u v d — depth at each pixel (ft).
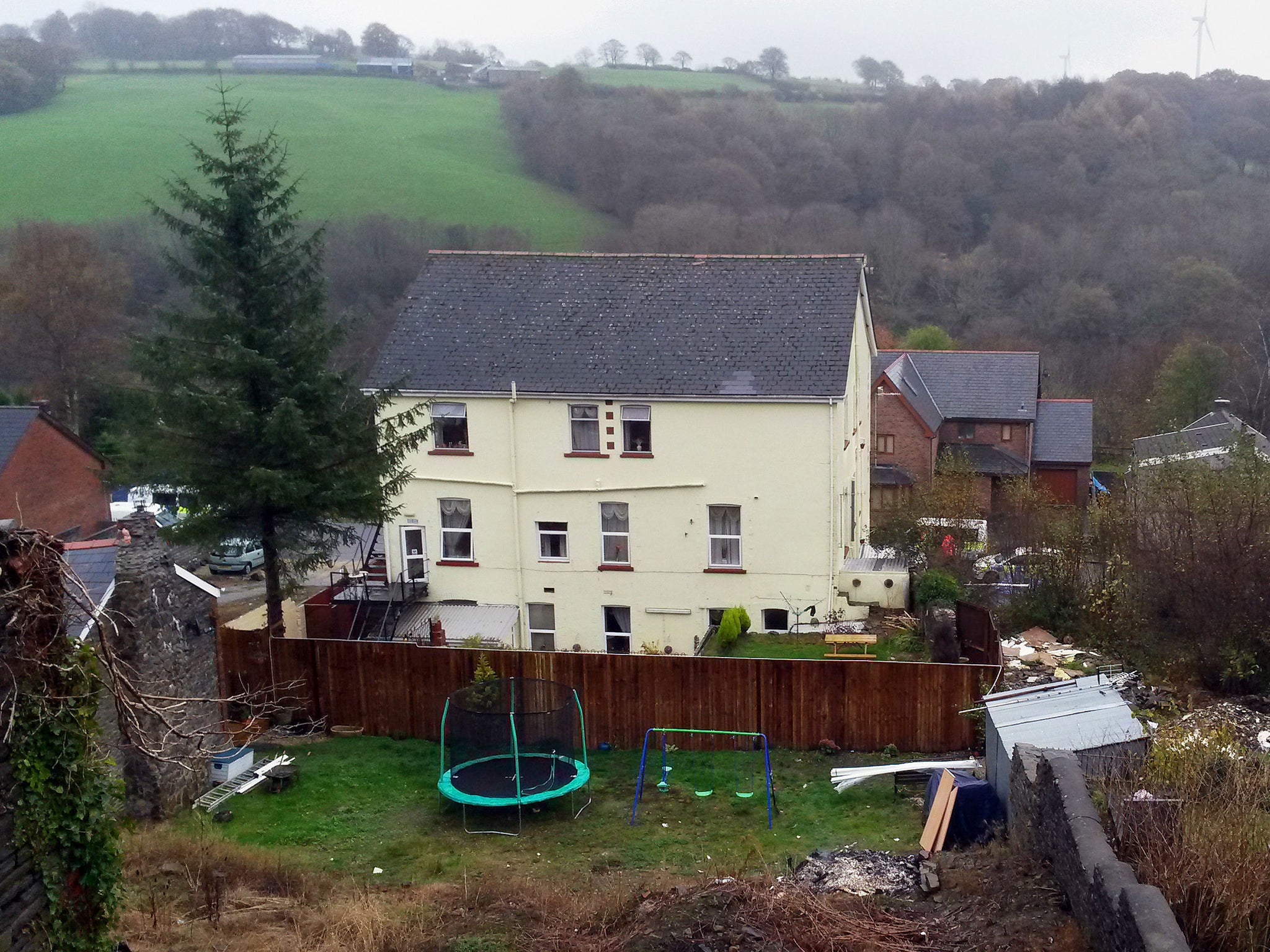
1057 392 206.59
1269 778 37.24
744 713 65.46
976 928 35.70
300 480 69.97
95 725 30.96
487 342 90.74
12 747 28.32
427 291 95.30
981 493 157.07
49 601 29.37
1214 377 190.60
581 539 88.94
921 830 52.85
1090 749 44.09
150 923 42.06
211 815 55.47
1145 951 27.99
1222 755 39.19
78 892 30.55
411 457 90.33
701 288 91.20
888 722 63.87
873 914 38.04
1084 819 35.45
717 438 85.15
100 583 51.11
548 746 61.46
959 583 86.84
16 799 28.53
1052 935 33.88
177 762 33.73
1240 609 61.26
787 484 84.64
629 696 66.39
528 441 88.43
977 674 62.34
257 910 44.14
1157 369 202.49
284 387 70.69
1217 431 132.77
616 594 89.10
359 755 64.69
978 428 166.61
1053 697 51.24
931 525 111.65
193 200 69.62
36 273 168.14
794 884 41.39
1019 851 41.60
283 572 75.05
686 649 88.63
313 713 69.72
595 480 87.66
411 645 67.77
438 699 67.82
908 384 161.38
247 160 70.18
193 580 56.90
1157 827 34.37
